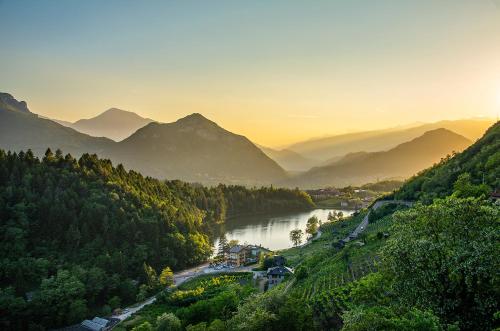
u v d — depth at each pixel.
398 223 47.56
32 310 124.94
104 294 147.88
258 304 60.50
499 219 40.94
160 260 185.38
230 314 104.88
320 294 87.69
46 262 147.12
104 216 181.38
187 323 106.56
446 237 41.50
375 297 53.19
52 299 129.25
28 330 120.81
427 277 39.91
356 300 56.09
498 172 136.12
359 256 116.81
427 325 32.06
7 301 122.38
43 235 165.50
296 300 57.19
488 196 112.44
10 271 139.00
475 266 37.06
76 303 131.50
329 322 67.19
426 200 156.88
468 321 37.84
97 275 146.12
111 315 135.25
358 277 98.56
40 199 178.12
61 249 162.62
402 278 42.59
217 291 137.38
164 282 161.50
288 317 52.91
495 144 173.38
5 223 160.62
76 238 164.62
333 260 130.25
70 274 143.38
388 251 44.78
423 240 40.97
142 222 194.12
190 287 156.38
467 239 40.44
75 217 173.38
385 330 32.78
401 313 40.41
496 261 36.94
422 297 39.88
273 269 152.25
